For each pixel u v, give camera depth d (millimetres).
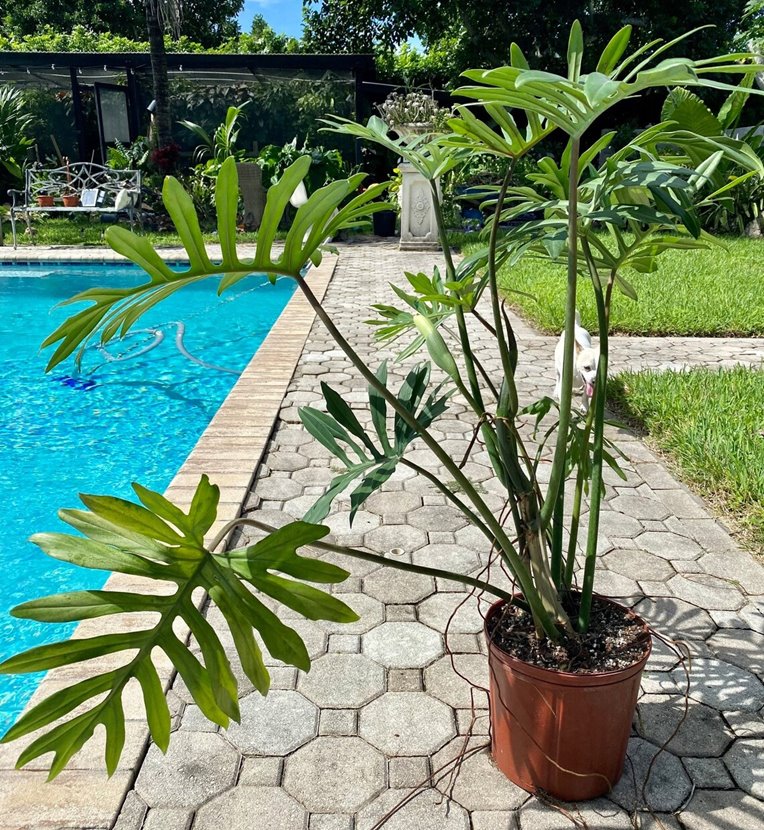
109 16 26000
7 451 4410
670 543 2842
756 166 1233
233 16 29719
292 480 3373
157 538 1245
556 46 17406
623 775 1738
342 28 20656
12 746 1795
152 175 14297
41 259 10703
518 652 1651
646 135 1409
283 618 2365
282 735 1858
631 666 1560
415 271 9680
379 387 1458
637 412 4105
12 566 3170
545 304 6672
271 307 8742
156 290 1276
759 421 3764
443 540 2859
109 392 5531
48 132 16938
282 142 15914
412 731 1878
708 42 16750
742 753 1807
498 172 13336
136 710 1903
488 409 4371
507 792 1689
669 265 8852
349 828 1593
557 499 1781
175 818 1602
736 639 2256
